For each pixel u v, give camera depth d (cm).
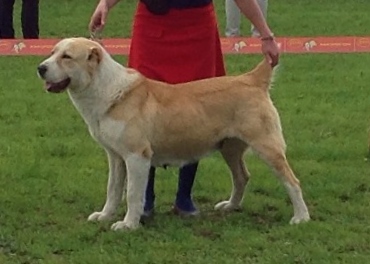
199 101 726
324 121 1176
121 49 1661
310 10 2312
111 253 667
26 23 1708
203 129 725
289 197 795
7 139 1071
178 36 757
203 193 851
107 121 706
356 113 1227
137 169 711
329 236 704
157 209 805
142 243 685
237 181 789
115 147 712
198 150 736
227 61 1617
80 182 878
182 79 759
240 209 798
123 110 705
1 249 679
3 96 1333
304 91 1380
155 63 761
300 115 1210
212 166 935
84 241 696
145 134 710
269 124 730
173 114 718
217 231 723
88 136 1095
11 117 1198
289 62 1623
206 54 765
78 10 2269
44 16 2169
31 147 1027
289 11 2291
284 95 1348
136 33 767
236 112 730
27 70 1545
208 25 763
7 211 779
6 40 1686
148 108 711
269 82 740
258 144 728
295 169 930
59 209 789
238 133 732
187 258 656
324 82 1458
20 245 683
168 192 856
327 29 2022
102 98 705
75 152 1010
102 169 938
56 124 1157
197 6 757
